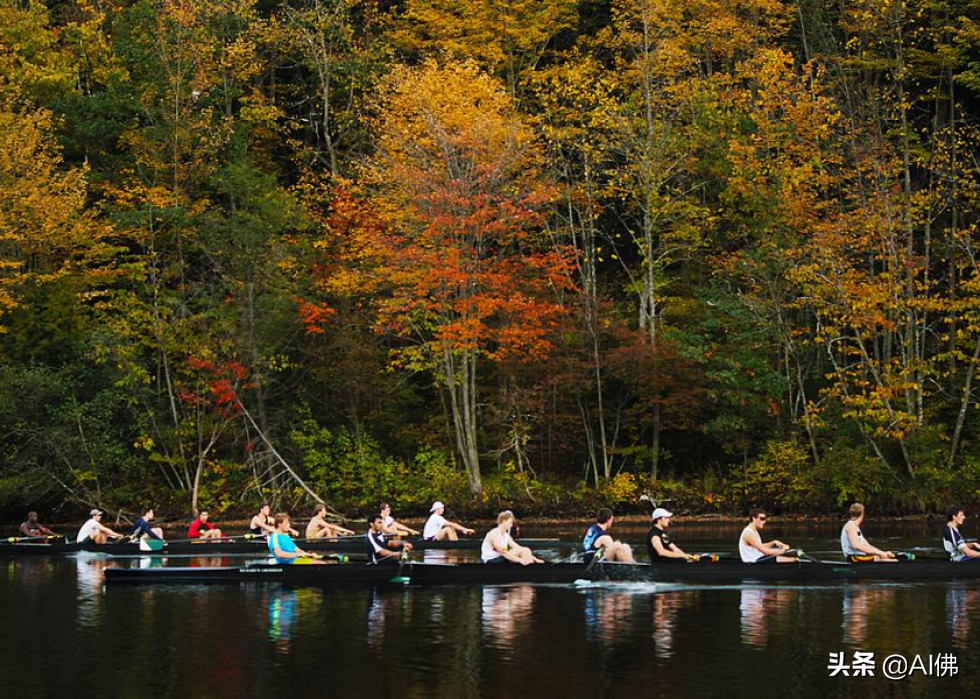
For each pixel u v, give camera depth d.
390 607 17.94
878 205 37.66
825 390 37.12
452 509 37.69
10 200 37.69
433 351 38.97
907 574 21.28
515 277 39.16
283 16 46.56
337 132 47.59
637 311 44.31
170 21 42.62
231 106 48.84
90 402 36.91
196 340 38.75
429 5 46.44
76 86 45.53
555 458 41.94
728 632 15.32
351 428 41.78
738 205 42.75
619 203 46.94
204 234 40.31
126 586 21.08
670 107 42.19
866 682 12.33
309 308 38.22
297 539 27.97
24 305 37.69
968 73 39.91
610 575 20.97
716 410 40.38
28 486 36.12
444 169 37.09
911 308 37.91
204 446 39.78
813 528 33.97
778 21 44.31
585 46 48.84
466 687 12.13
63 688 12.24
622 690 11.96
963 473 37.16
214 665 13.35
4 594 19.94
